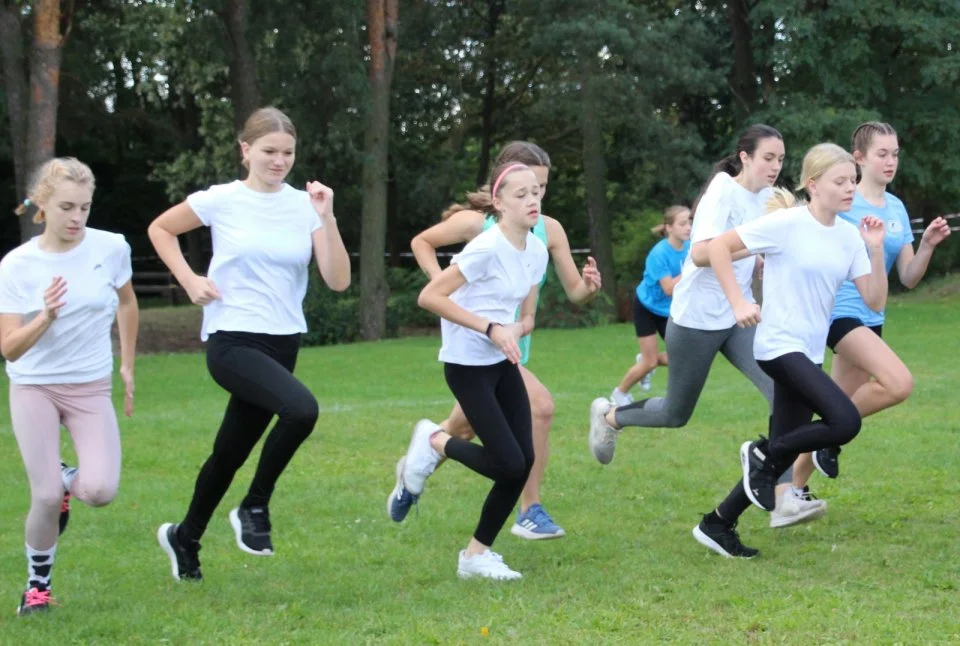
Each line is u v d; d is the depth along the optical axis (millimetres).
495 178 5004
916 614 4367
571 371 13750
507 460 4895
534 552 5582
